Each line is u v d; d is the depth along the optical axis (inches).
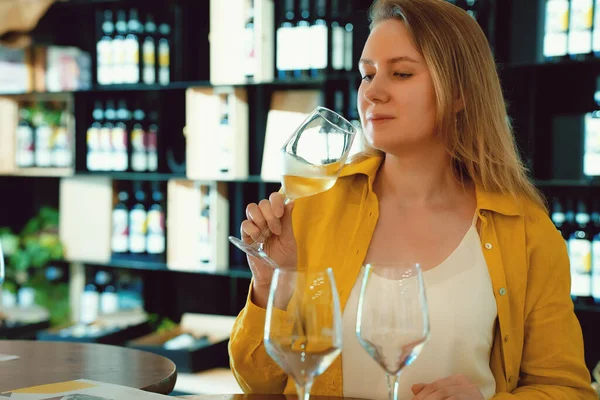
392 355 40.4
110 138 138.6
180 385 122.3
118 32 139.6
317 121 53.8
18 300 146.9
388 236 61.1
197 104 129.6
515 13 112.7
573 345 59.5
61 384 50.9
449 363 56.8
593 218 108.4
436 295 57.8
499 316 58.5
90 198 141.0
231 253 133.6
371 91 57.8
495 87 61.4
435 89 57.7
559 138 110.7
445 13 58.5
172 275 143.2
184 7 135.3
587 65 104.0
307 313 38.4
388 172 63.0
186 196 132.7
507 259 59.7
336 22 118.3
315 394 58.6
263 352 58.2
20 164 146.3
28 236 148.1
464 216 61.5
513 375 59.1
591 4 100.7
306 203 64.3
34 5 136.1
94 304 141.8
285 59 120.8
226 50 129.3
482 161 60.1
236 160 127.1
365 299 41.1
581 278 103.6
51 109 147.9
